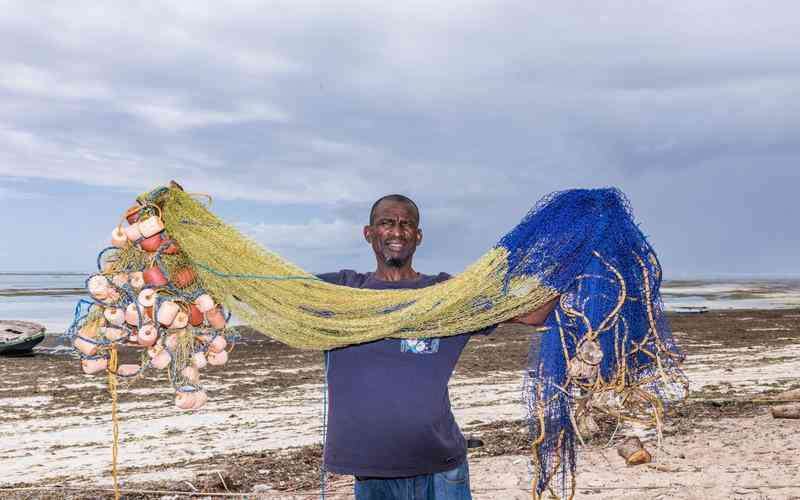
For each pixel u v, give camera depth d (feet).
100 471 27.14
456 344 10.62
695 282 503.20
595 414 11.02
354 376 10.44
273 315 10.59
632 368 10.43
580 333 10.20
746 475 19.93
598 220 10.21
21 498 22.79
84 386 50.80
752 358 62.28
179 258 10.88
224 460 28.14
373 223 11.55
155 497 22.30
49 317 136.98
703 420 29.73
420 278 11.64
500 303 10.18
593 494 18.72
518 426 33.12
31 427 37.06
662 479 19.97
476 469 23.09
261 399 45.70
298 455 28.50
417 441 10.13
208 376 56.08
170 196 10.72
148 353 10.68
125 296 10.53
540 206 10.55
